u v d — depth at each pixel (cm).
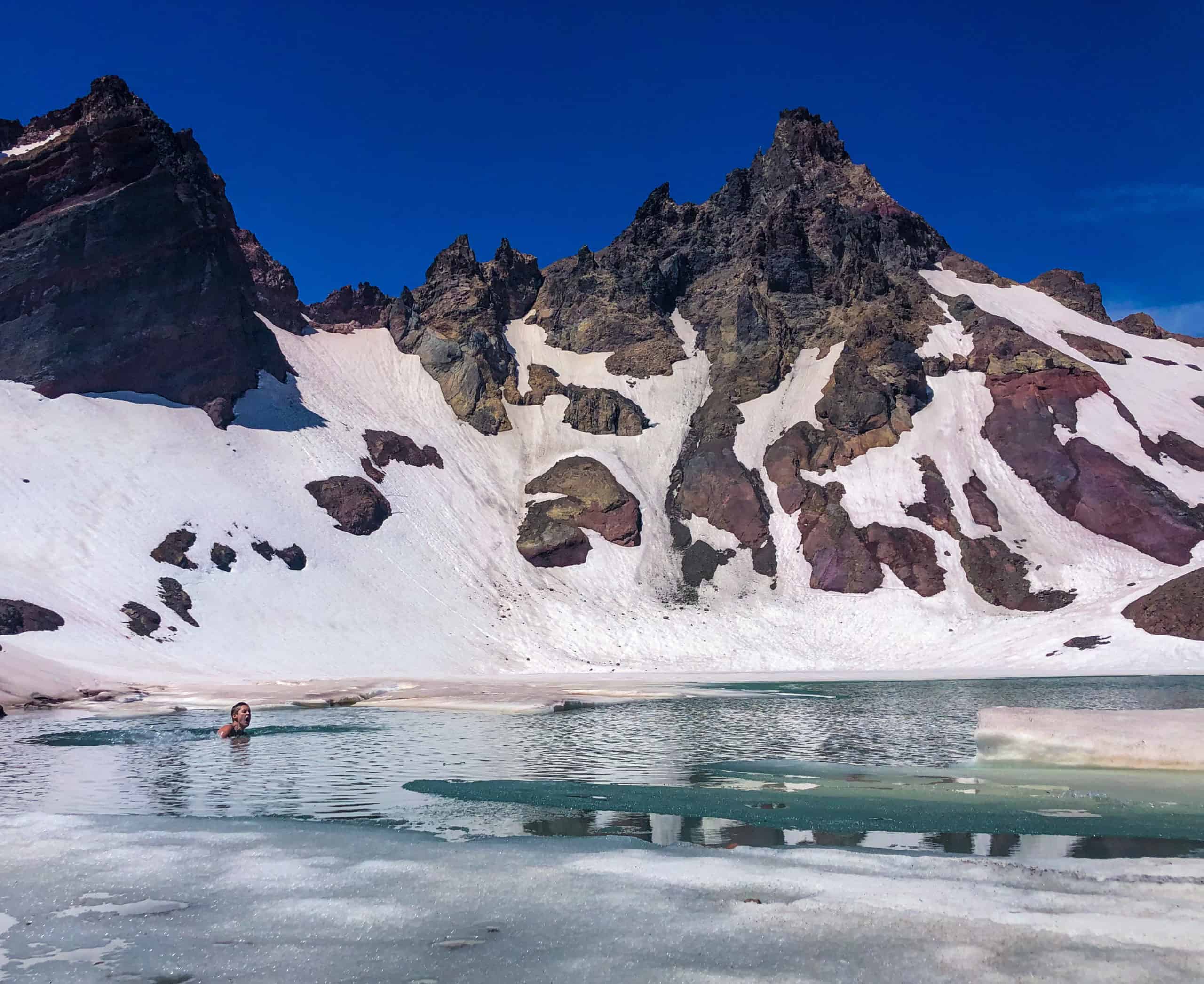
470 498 9762
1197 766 1791
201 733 2819
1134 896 930
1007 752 1947
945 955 768
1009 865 1056
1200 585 6881
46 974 755
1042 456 9538
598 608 8475
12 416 7731
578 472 9956
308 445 9288
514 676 6512
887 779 1797
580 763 2094
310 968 764
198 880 1020
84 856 1127
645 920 869
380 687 4522
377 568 8081
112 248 8719
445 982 728
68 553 6600
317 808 1515
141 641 5978
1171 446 9612
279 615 6931
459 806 1534
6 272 8369
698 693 4700
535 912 898
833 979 718
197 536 7319
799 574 8981
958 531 8969
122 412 8388
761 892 955
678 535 9644
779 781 1795
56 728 3005
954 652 7419
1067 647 6888
